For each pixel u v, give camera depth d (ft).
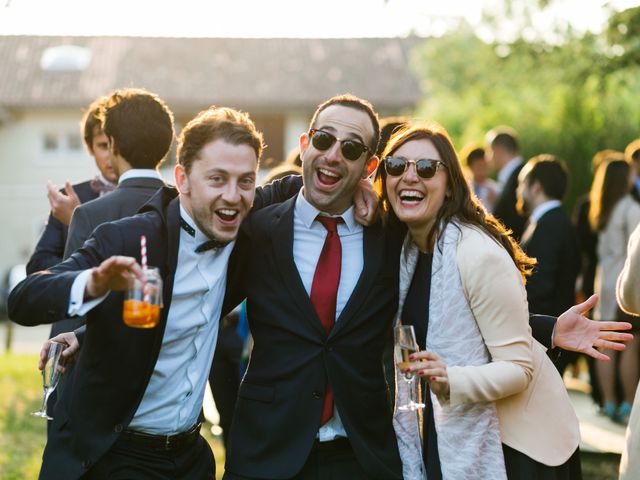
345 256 12.10
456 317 11.53
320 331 11.73
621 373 26.11
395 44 118.62
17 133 107.86
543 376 12.04
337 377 11.69
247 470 11.74
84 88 106.52
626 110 57.57
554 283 22.94
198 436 11.88
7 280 82.12
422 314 12.00
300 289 11.79
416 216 11.81
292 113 106.73
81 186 16.65
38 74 108.58
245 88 106.52
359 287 11.85
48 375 12.17
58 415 11.28
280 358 11.84
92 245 10.88
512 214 27.81
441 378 11.07
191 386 11.38
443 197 11.91
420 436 12.23
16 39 113.60
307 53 113.50
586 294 28.27
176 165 11.29
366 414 11.82
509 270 11.44
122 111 13.91
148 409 11.18
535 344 12.21
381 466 11.73
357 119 11.85
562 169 23.41
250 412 11.93
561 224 23.12
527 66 41.68
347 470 11.85
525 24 40.42
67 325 14.78
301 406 11.68
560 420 11.94
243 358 20.74
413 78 112.47
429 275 12.00
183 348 11.34
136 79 106.93
